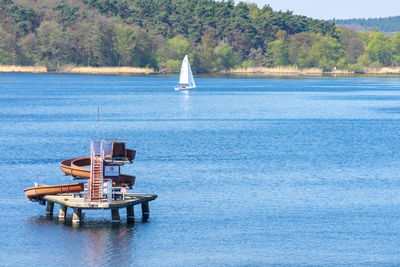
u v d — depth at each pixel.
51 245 58.62
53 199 65.56
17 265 53.91
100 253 56.75
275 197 76.69
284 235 62.03
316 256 56.47
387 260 55.66
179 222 65.88
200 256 56.31
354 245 59.34
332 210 70.81
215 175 89.88
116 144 66.25
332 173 92.94
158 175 89.38
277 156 109.44
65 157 105.94
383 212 70.12
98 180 66.12
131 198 66.44
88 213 69.50
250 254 56.84
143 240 60.22
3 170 92.94
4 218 66.75
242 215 68.56
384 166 100.06
